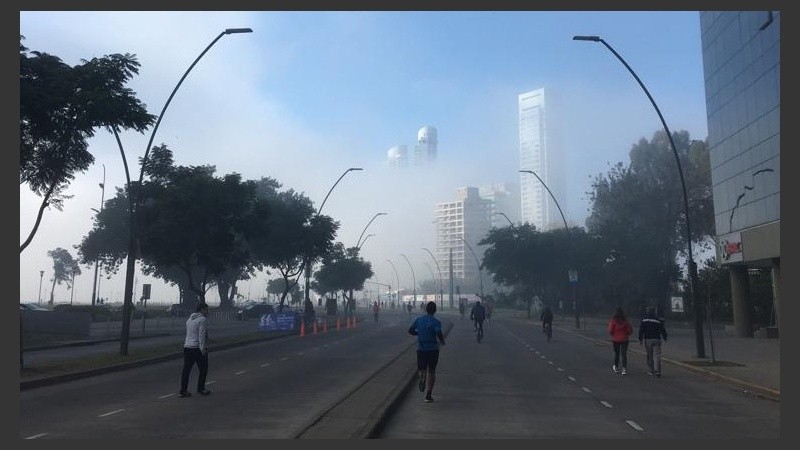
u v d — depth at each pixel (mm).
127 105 20141
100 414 12523
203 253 31953
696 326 24797
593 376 19656
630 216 71250
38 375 17578
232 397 14805
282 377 18781
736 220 39844
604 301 70250
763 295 46531
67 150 20875
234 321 64188
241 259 35094
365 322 63094
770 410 13648
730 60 40625
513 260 68562
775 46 34625
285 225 50125
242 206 34188
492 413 12945
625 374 20047
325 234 51031
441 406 13805
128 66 20859
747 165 38250
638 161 73812
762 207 36406
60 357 24969
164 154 32406
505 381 18156
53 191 22281
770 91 35344
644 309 25750
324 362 23375
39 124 19172
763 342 33906
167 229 30938
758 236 36625
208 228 31781
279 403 13906
